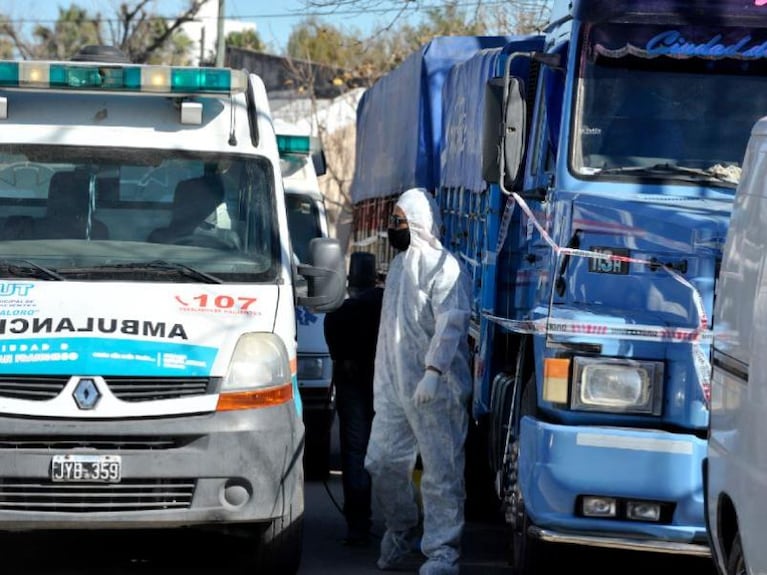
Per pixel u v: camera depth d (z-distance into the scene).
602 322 8.11
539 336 8.59
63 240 9.45
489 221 11.32
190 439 8.52
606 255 8.53
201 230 9.60
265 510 8.68
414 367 9.41
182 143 9.88
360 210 20.41
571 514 8.02
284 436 8.75
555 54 9.82
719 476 7.19
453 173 13.64
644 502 7.93
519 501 9.02
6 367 8.42
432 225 9.44
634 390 8.02
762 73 9.56
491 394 10.95
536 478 8.07
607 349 8.05
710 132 9.52
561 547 9.03
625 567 10.15
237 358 8.70
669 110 9.53
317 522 11.84
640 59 9.56
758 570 6.51
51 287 8.89
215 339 8.74
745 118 9.53
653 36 9.56
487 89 9.63
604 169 9.46
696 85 9.55
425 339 9.38
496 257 11.04
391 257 16.66
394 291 9.52
